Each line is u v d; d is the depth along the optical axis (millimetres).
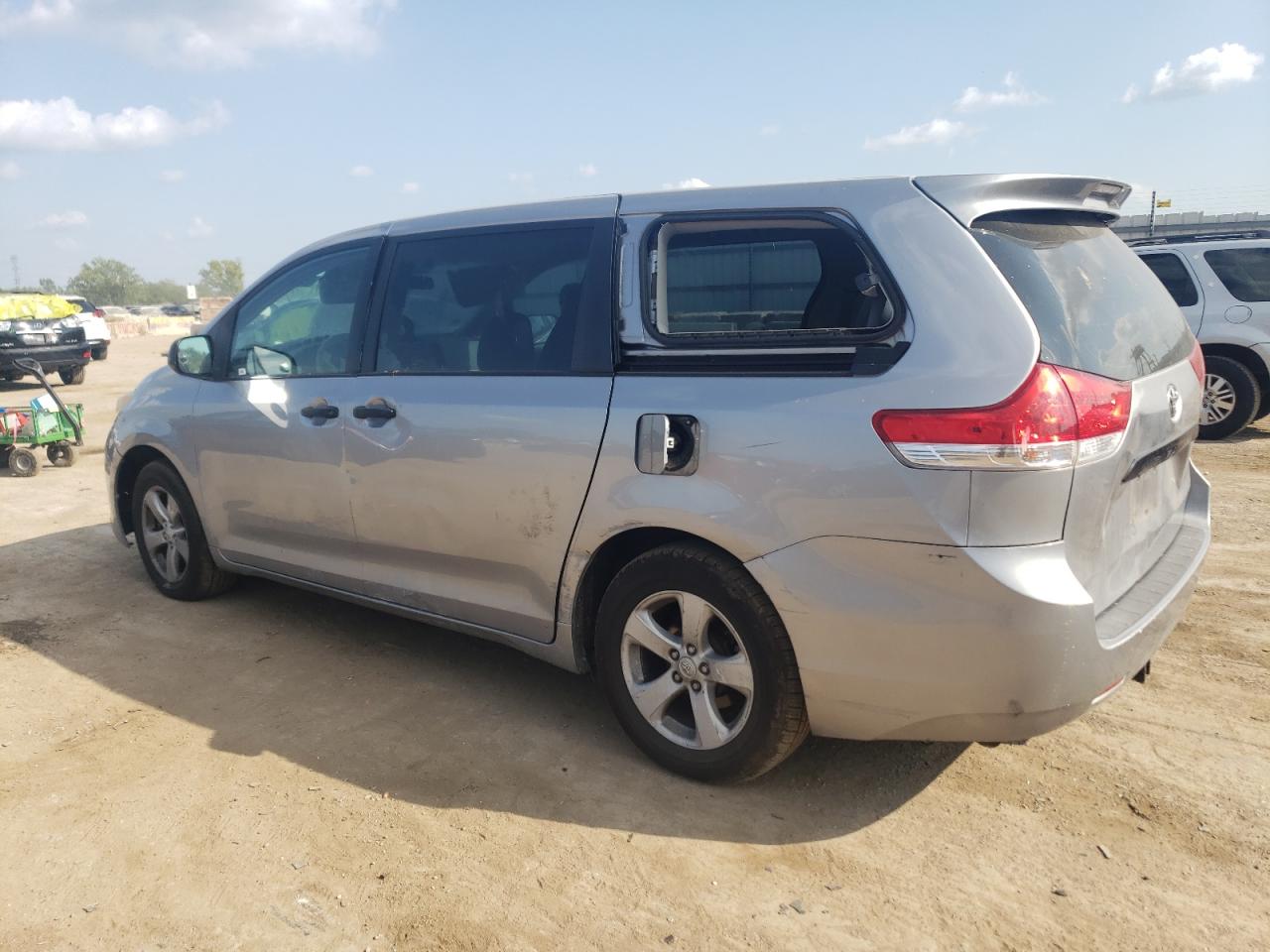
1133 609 2750
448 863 2678
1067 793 2963
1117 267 3088
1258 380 8578
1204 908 2436
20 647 4324
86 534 6363
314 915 2467
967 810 2889
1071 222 3025
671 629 3105
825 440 2602
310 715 3602
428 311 3662
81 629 4539
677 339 2955
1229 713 3436
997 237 2686
